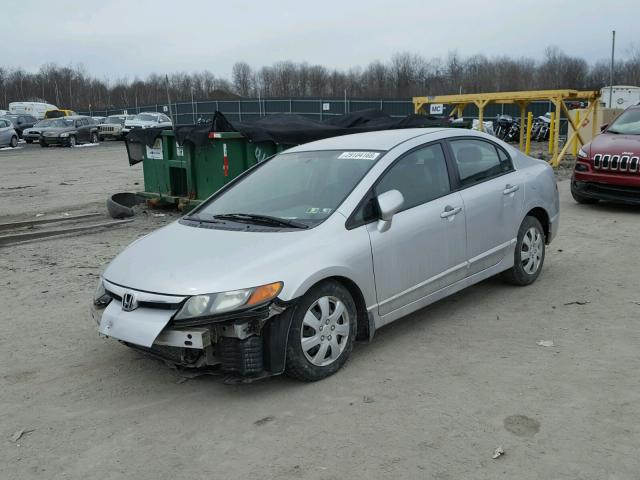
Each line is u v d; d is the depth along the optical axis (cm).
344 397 391
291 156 541
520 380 405
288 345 393
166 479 315
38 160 2411
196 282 381
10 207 1244
